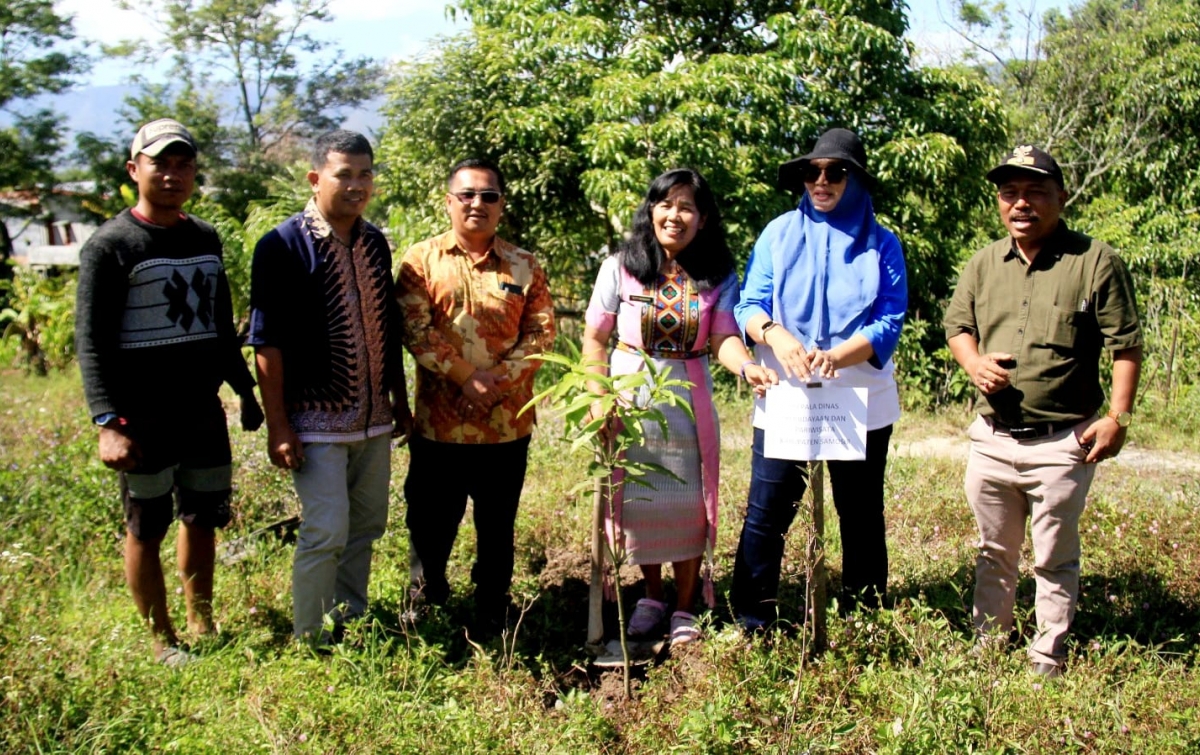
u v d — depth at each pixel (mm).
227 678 3242
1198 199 13539
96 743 2725
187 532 3629
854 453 3176
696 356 3682
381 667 3273
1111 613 3807
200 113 28656
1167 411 8273
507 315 3654
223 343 3604
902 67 10844
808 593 3289
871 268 3398
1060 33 15961
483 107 11328
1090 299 3164
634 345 3666
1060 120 14898
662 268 3623
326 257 3398
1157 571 4215
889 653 3348
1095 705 3045
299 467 3453
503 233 11703
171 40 30047
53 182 27234
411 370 8242
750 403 8883
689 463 3668
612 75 10500
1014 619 3643
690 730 2734
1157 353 9117
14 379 11695
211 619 3748
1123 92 14023
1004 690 2980
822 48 10219
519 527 4930
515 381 3648
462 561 4512
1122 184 14172
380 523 3770
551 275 11852
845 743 2855
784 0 11609
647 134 9977
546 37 11289
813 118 10312
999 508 3465
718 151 9789
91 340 3215
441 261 3639
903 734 2680
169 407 3422
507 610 3902
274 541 4641
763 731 2844
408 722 2914
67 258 31297
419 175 11812
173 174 3309
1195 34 14102
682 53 11789
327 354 3428
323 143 3371
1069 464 3242
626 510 3672
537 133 10719
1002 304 3350
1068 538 3307
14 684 2889
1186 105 13453
